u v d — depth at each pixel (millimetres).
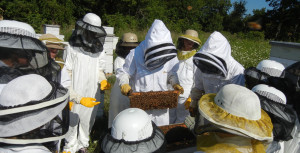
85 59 3424
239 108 1502
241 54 11602
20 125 1275
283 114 2100
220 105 1611
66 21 21922
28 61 1854
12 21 1978
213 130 1635
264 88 2295
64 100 1533
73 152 3523
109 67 7727
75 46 3391
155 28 2535
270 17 44156
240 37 26062
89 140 3943
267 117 1670
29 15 18078
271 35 43312
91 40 3389
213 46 2496
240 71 2832
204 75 3070
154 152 1723
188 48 4168
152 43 2486
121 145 1679
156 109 3121
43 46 1963
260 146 1597
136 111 1812
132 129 1683
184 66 4074
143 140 1707
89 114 3561
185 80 4039
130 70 3160
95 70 3562
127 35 4059
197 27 32969
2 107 1254
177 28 29172
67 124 1662
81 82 3438
